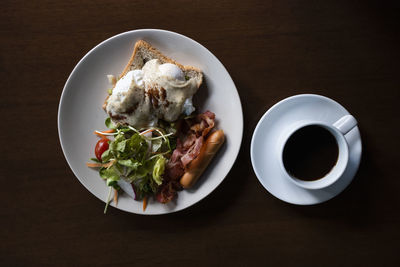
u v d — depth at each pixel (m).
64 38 0.65
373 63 0.67
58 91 0.66
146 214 0.64
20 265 0.68
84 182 0.64
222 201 0.68
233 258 0.69
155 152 0.64
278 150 0.61
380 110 0.67
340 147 0.59
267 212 0.68
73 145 0.63
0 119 0.66
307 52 0.66
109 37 0.65
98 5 0.65
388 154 0.68
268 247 0.68
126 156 0.62
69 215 0.68
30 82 0.65
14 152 0.66
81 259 0.68
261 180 0.62
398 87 0.67
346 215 0.69
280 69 0.66
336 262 0.69
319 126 0.61
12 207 0.67
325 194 0.63
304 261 0.69
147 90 0.61
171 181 0.64
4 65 0.65
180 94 0.61
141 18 0.65
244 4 0.65
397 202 0.68
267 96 0.66
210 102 0.64
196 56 0.63
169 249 0.68
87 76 0.63
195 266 0.68
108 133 0.63
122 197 0.64
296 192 0.63
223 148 0.64
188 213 0.68
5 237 0.68
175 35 0.62
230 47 0.66
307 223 0.68
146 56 0.63
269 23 0.66
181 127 0.66
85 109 0.64
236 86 0.66
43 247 0.68
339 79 0.67
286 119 0.62
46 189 0.67
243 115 0.66
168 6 0.65
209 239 0.68
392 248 0.68
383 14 0.66
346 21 0.66
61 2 0.65
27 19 0.65
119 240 0.68
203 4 0.65
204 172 0.64
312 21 0.66
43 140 0.66
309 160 0.62
